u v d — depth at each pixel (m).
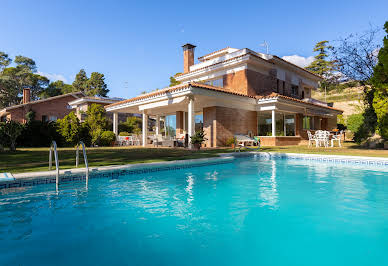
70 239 2.95
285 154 11.34
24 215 3.81
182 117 21.47
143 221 3.58
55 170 6.11
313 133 22.72
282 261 2.39
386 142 13.98
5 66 54.22
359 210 4.02
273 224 3.42
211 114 16.55
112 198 4.80
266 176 7.14
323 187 5.73
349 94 38.44
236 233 3.13
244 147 15.40
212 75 20.91
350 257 2.47
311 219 3.61
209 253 2.58
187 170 8.11
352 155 10.24
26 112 28.94
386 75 12.34
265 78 20.45
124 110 21.41
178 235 3.07
